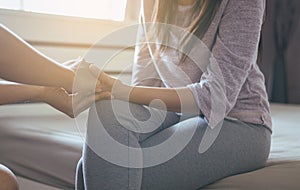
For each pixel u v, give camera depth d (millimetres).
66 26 1805
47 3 1838
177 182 877
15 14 1643
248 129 990
